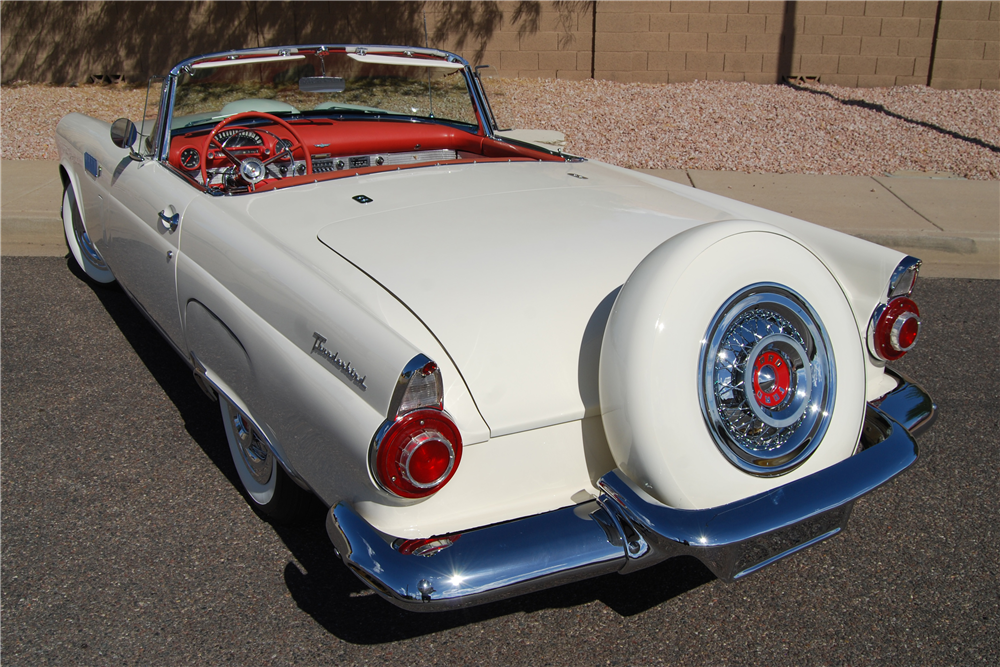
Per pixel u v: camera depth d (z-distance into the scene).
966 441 3.15
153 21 10.51
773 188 6.52
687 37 9.97
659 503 1.83
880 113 8.67
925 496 2.82
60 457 2.98
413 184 2.78
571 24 10.08
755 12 9.81
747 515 1.82
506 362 1.87
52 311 4.33
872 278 2.26
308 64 3.47
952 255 5.36
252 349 2.18
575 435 1.90
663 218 2.50
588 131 8.15
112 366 3.72
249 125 3.48
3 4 10.59
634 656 2.12
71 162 4.12
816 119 8.46
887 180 6.78
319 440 1.89
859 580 2.41
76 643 2.11
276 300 2.08
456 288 2.03
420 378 1.64
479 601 1.70
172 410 3.33
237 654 2.10
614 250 2.24
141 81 10.77
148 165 3.18
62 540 2.52
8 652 2.08
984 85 9.88
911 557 2.51
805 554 2.54
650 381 1.75
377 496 1.76
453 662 2.10
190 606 2.26
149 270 3.00
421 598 1.66
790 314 1.93
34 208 5.79
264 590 2.33
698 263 1.82
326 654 2.11
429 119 3.84
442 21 10.20
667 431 1.77
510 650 2.14
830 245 2.39
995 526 2.65
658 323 1.76
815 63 9.98
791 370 1.94
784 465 1.91
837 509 1.94
